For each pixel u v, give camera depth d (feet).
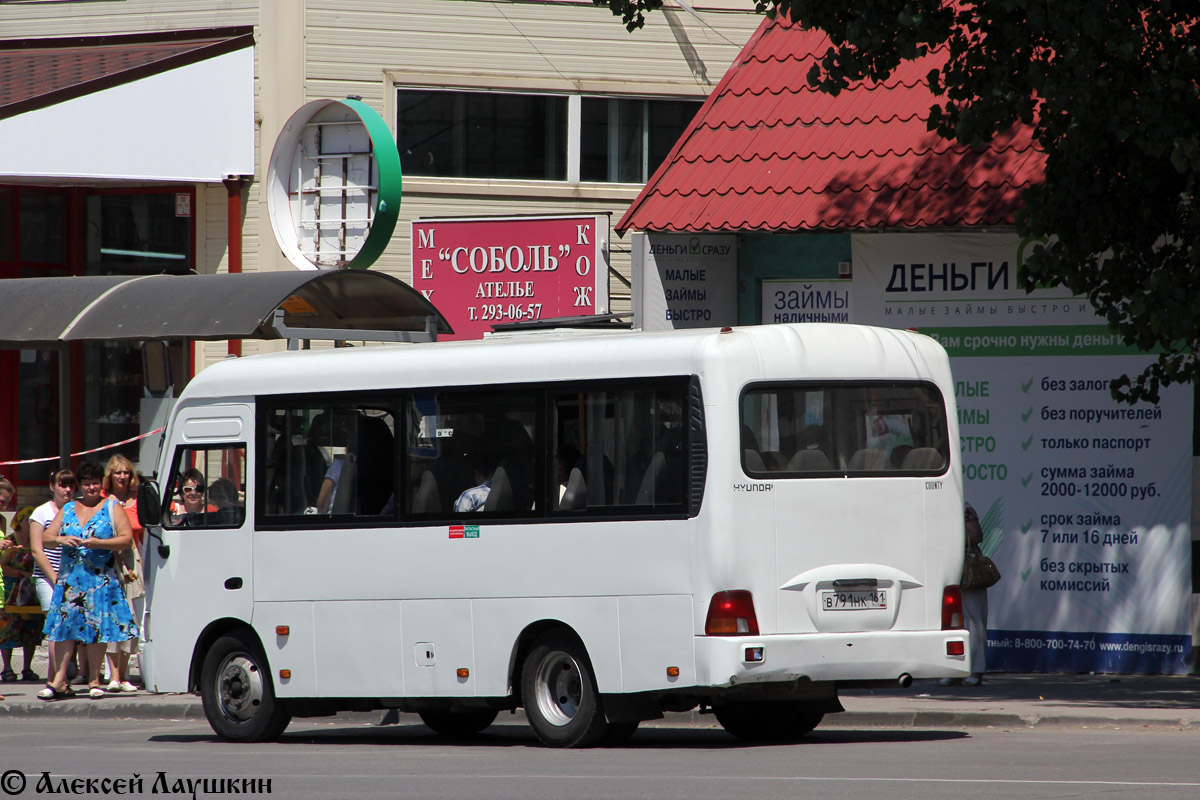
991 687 155.63
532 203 219.00
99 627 159.22
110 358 220.84
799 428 117.91
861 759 110.83
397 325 178.50
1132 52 125.39
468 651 124.06
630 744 126.21
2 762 117.19
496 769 108.06
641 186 223.92
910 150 170.71
